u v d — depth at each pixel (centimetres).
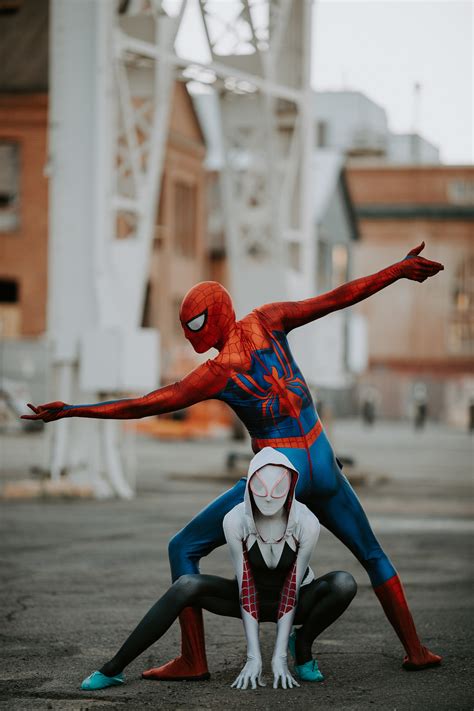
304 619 543
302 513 524
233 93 1706
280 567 524
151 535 1119
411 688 533
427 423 6088
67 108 1424
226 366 531
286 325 550
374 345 6494
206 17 1630
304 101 1725
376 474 1936
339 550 1034
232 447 2992
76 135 1423
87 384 1423
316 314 552
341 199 5381
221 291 538
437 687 535
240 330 540
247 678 527
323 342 1847
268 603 532
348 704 503
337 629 686
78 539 1088
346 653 617
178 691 530
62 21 1416
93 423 1495
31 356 3106
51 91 1431
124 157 1496
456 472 2211
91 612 727
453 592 815
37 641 643
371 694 522
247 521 522
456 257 6469
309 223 1769
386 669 576
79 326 1431
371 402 4797
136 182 1488
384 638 658
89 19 1411
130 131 1480
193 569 554
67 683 546
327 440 553
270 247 1711
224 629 696
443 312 6456
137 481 1784
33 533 1131
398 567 940
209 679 554
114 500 1467
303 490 538
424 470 2250
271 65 1639
